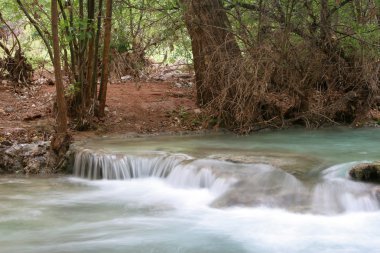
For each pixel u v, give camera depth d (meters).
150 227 6.72
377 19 12.28
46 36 12.39
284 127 12.17
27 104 12.12
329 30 11.83
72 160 9.55
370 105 12.61
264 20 11.39
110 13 10.91
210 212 7.21
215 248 5.99
